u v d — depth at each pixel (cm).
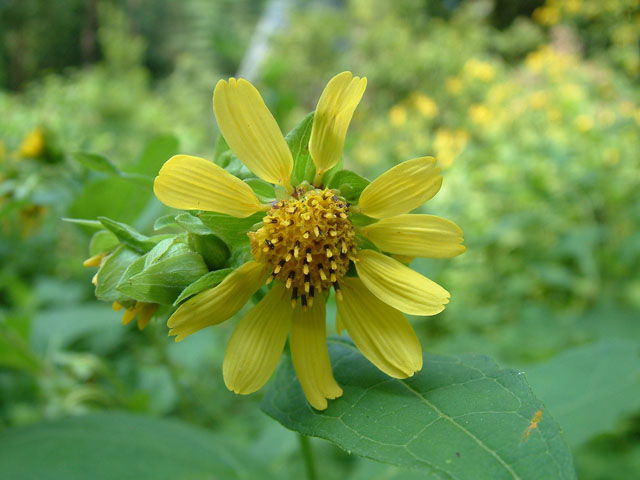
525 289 37
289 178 9
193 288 9
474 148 51
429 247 9
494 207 44
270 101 34
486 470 7
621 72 69
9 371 25
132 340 27
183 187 9
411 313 9
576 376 16
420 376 8
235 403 27
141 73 88
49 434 13
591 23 77
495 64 74
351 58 92
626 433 22
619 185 42
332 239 9
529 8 108
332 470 22
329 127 9
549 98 55
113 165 13
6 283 29
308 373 9
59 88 67
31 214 18
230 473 13
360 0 96
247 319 9
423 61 79
